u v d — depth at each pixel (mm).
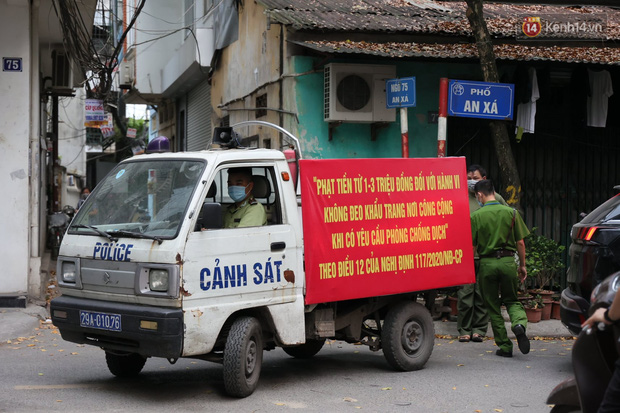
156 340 5609
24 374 6859
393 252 7059
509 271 7969
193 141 21125
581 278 7148
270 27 13016
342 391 6484
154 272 5715
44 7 13172
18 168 10438
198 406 5836
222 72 17047
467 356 8227
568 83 12609
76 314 6082
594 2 15305
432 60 11156
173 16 22906
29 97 10555
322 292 6555
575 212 12656
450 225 7555
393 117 11438
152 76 22766
